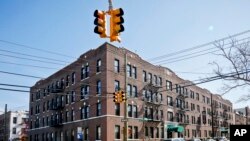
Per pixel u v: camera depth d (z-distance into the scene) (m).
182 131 55.41
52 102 53.50
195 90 66.06
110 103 38.84
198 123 64.88
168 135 50.50
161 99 50.41
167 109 51.56
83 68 45.00
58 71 52.50
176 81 56.34
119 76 41.12
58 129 50.25
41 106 57.91
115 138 38.59
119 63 41.56
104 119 38.16
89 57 43.47
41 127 56.66
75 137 44.47
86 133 41.91
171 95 53.72
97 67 41.44
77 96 45.41
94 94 41.09
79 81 45.31
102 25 11.49
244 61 23.48
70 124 46.34
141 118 43.81
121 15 11.52
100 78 40.19
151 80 48.03
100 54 41.00
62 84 50.53
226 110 84.69
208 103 73.00
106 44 40.06
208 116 71.75
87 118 41.94
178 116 55.59
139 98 44.25
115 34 11.46
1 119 88.00
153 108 47.50
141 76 45.75
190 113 61.44
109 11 11.71
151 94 47.44
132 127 41.69
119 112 40.12
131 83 43.09
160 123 48.69
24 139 38.47
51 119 53.19
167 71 53.38
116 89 40.25
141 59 46.31
